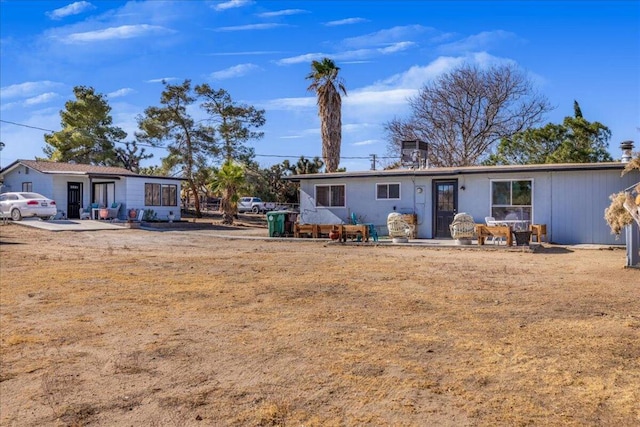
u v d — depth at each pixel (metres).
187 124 41.97
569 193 19.64
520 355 5.70
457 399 4.57
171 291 9.73
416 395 4.67
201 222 34.53
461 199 21.53
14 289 10.00
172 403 4.63
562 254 16.02
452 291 9.59
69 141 46.53
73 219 32.59
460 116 39.72
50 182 32.59
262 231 28.19
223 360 5.73
